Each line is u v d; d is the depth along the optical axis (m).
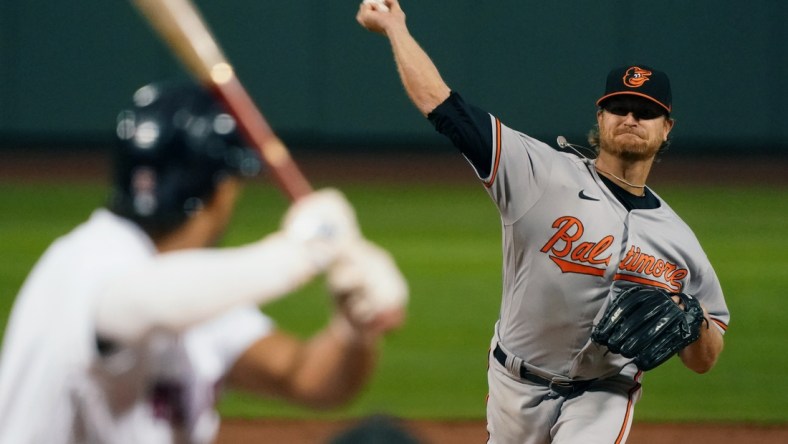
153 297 6.57
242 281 6.48
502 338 17.19
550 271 16.30
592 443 16.08
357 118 82.94
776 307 40.00
